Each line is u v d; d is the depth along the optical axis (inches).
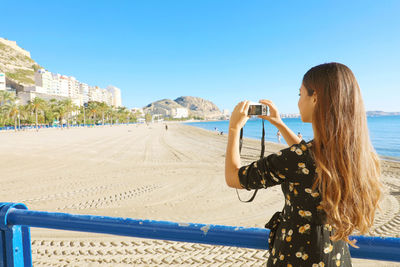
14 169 471.5
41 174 429.4
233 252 161.0
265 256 155.6
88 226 47.2
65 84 7613.2
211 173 437.1
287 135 45.6
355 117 32.4
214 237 42.1
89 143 1030.4
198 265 146.2
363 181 31.0
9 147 850.1
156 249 165.3
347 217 30.8
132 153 715.4
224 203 270.5
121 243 173.6
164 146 928.9
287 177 33.4
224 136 1609.3
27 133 1973.4
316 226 33.5
